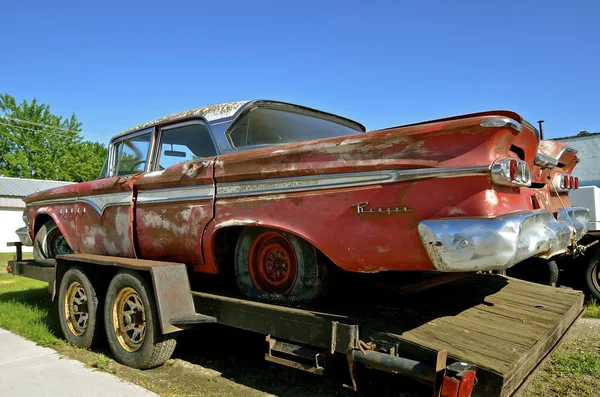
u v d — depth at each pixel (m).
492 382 2.12
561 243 2.84
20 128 40.03
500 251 2.16
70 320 4.41
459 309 3.18
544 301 3.59
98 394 3.07
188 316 3.38
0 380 3.35
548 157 3.25
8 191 24.58
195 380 3.37
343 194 2.66
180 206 3.64
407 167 2.43
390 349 2.42
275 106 3.97
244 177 3.18
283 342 2.86
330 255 2.73
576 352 3.93
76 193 4.79
